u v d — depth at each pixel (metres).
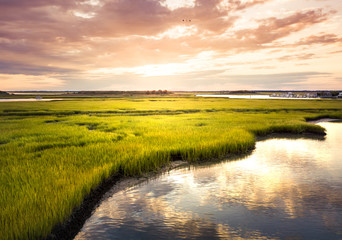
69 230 4.52
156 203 5.88
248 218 5.08
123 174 7.89
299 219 5.02
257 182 7.37
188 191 6.66
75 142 11.45
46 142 11.48
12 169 6.82
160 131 15.18
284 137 15.91
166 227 4.72
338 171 8.48
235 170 8.66
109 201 6.00
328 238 4.32
